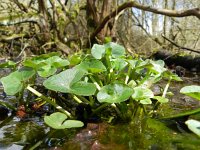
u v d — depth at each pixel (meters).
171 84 0.65
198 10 0.97
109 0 1.45
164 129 0.28
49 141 0.24
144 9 1.12
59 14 1.51
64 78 0.28
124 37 1.74
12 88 0.30
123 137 0.25
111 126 0.29
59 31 1.45
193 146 0.23
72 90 0.27
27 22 1.39
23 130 0.28
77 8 1.58
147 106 0.38
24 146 0.23
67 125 0.25
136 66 0.35
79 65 0.32
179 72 0.93
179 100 0.44
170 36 2.04
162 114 0.34
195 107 0.39
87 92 0.27
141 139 0.25
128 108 0.32
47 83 0.28
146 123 0.30
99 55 0.34
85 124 0.29
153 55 1.29
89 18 1.55
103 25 1.33
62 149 0.22
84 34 1.54
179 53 1.16
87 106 0.32
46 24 1.40
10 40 1.31
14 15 1.36
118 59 0.35
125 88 0.28
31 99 0.39
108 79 0.34
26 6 1.51
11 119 0.32
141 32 1.95
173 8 2.13
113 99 0.27
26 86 0.31
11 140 0.25
